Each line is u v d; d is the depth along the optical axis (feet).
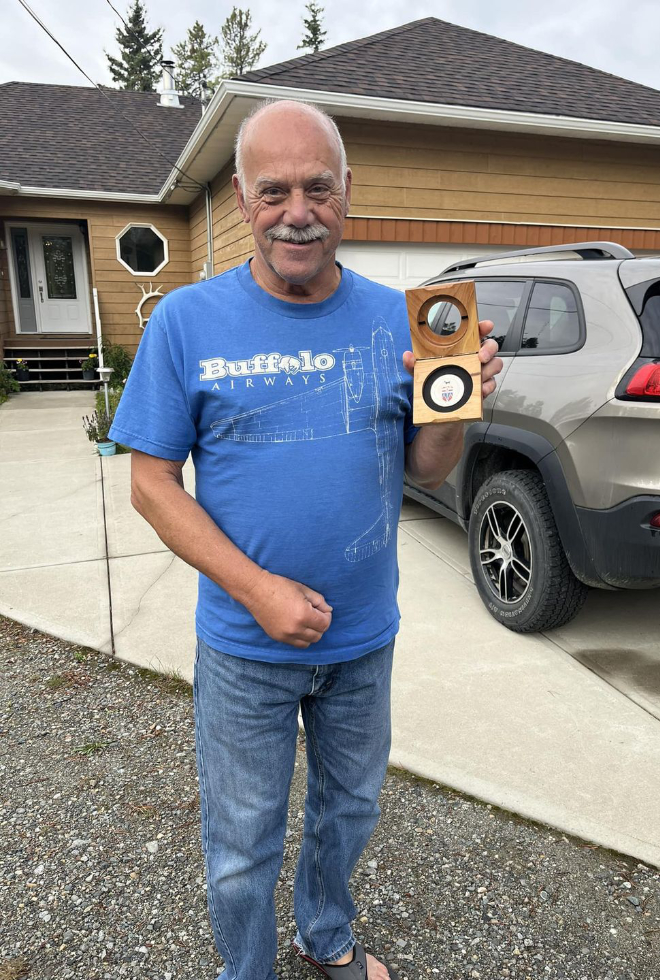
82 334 42.32
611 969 5.38
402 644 10.25
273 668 4.27
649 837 6.61
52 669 9.89
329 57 25.29
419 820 6.88
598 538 8.86
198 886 6.18
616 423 8.49
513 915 5.85
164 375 3.98
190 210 38.88
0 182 34.86
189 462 21.39
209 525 4.05
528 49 31.53
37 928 5.79
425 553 14.01
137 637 10.68
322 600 4.09
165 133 46.73
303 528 4.04
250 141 3.86
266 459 3.99
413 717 8.46
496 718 8.43
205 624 4.44
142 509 4.19
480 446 11.21
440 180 25.02
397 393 4.30
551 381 9.54
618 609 11.55
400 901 6.00
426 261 25.67
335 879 5.02
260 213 3.84
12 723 8.65
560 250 11.22
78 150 42.01
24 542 14.96
